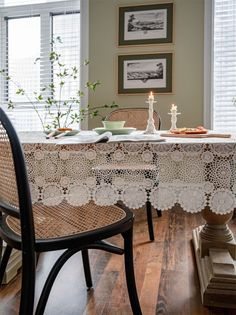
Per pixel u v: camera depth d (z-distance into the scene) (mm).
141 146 991
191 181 976
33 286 843
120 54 3080
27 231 827
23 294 839
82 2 3141
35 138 1275
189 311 1256
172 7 2951
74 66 3217
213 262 1388
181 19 2945
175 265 1667
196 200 973
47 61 3326
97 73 3146
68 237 899
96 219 1047
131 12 3035
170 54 2973
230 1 2887
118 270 1620
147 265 1668
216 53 2936
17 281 1497
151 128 1560
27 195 816
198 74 2945
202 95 2945
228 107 2943
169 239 2053
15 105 3393
